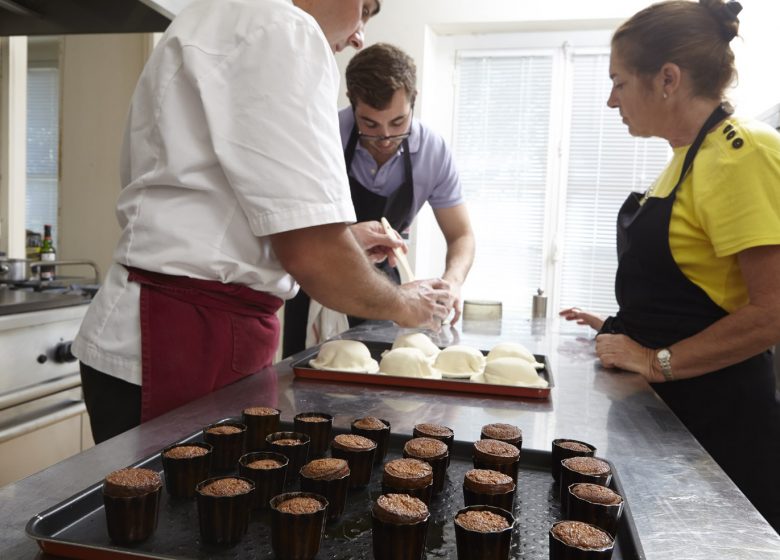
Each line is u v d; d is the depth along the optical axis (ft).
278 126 3.04
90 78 10.71
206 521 1.97
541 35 11.64
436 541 2.12
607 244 11.71
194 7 3.32
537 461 2.84
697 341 4.28
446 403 3.68
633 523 2.03
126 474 2.02
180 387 3.50
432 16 11.34
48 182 12.26
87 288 7.32
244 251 3.44
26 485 2.23
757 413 4.38
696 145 4.39
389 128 6.30
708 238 4.37
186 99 3.25
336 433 3.03
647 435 3.12
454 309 6.48
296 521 1.87
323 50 3.18
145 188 3.41
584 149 11.67
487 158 12.04
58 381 6.23
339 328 6.87
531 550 2.05
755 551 1.91
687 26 4.32
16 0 6.63
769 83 10.08
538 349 5.48
